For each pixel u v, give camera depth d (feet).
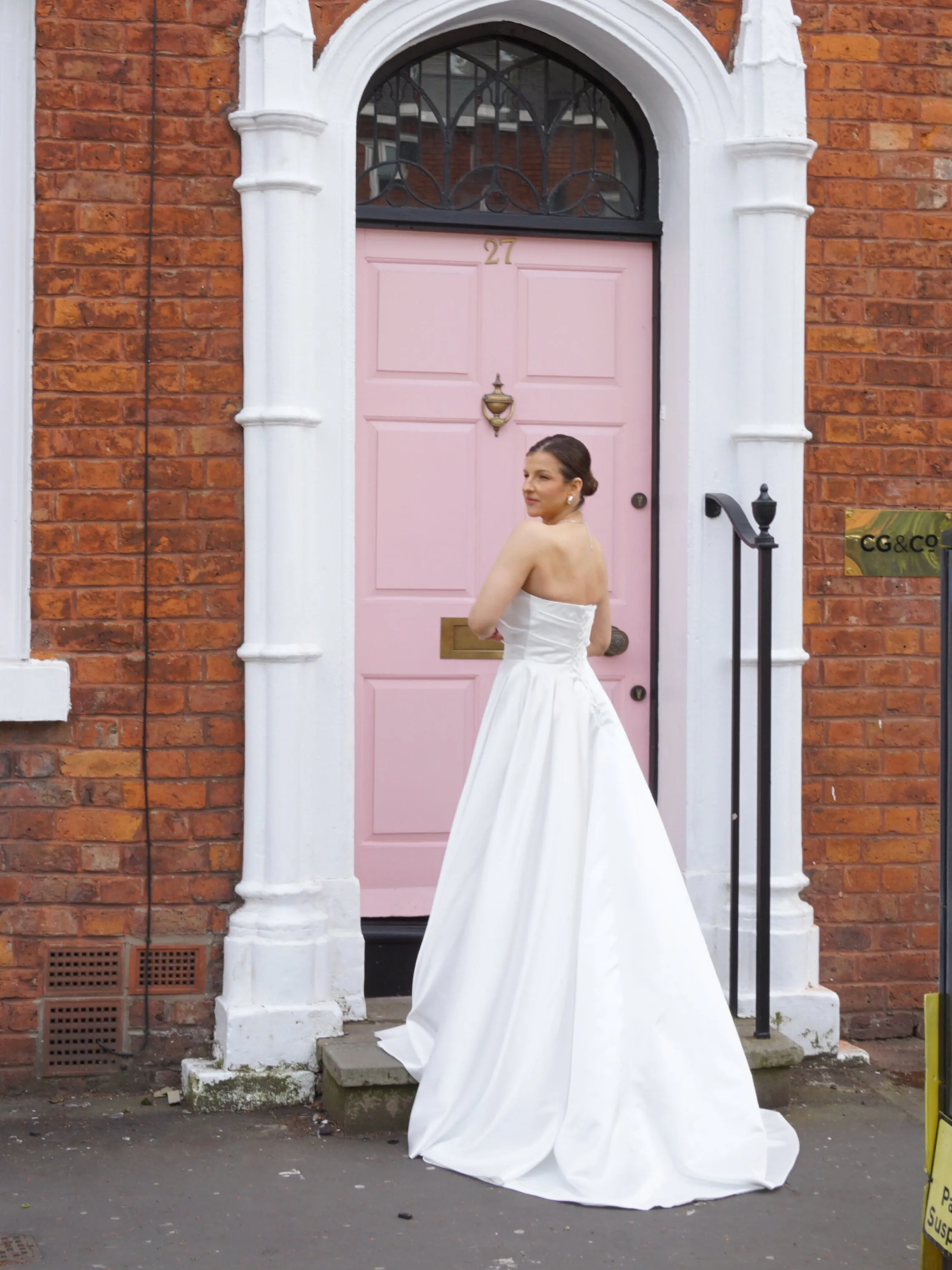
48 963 14.65
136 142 14.61
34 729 14.60
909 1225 11.73
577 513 13.58
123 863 14.71
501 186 16.39
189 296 14.66
